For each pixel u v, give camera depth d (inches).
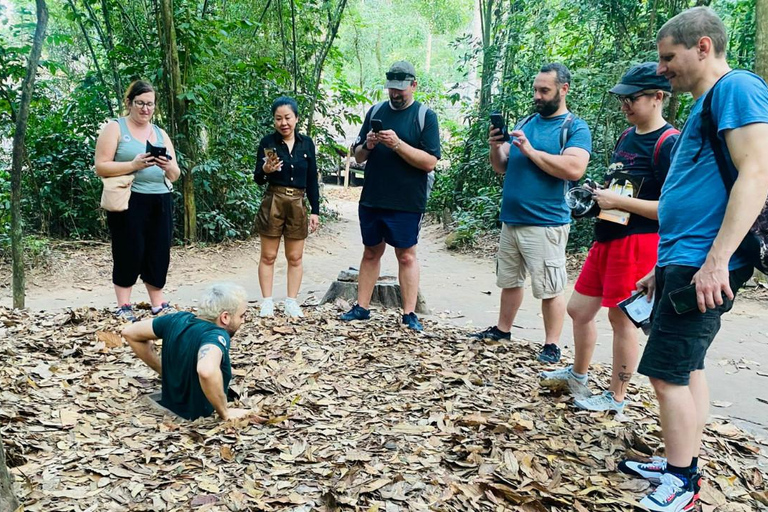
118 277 186.7
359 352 159.2
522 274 169.0
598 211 122.6
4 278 287.4
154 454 99.4
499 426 112.8
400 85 173.5
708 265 83.3
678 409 89.7
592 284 129.6
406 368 148.6
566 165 147.7
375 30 1015.6
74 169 368.5
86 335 162.4
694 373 97.2
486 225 430.9
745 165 81.2
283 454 100.8
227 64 384.5
